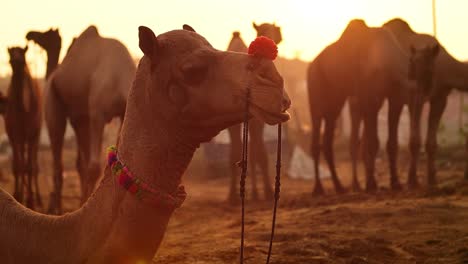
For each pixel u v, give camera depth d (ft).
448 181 47.67
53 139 37.78
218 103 11.89
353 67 46.09
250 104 11.73
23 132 42.80
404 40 49.96
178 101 12.05
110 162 12.32
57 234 12.66
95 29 36.55
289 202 41.47
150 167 11.98
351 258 22.56
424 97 42.98
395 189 43.78
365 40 45.52
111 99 33.35
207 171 79.20
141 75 12.45
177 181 12.27
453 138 96.68
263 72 11.72
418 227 27.68
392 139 44.34
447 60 45.96
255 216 34.88
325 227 28.45
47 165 94.73
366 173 45.14
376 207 32.73
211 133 12.24
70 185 67.97
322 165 83.10
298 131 99.96
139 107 12.32
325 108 48.08
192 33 12.69
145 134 12.14
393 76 43.83
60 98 37.27
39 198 47.32
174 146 12.14
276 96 11.63
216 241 26.71
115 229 11.87
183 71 12.04
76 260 12.19
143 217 11.80
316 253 23.52
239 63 11.93
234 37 45.50
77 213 12.66
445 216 29.66
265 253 23.67
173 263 22.59
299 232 27.27
